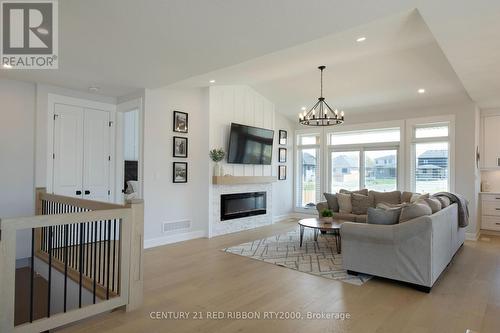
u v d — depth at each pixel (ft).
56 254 13.29
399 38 13.19
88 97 17.30
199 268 13.09
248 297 10.15
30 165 15.35
